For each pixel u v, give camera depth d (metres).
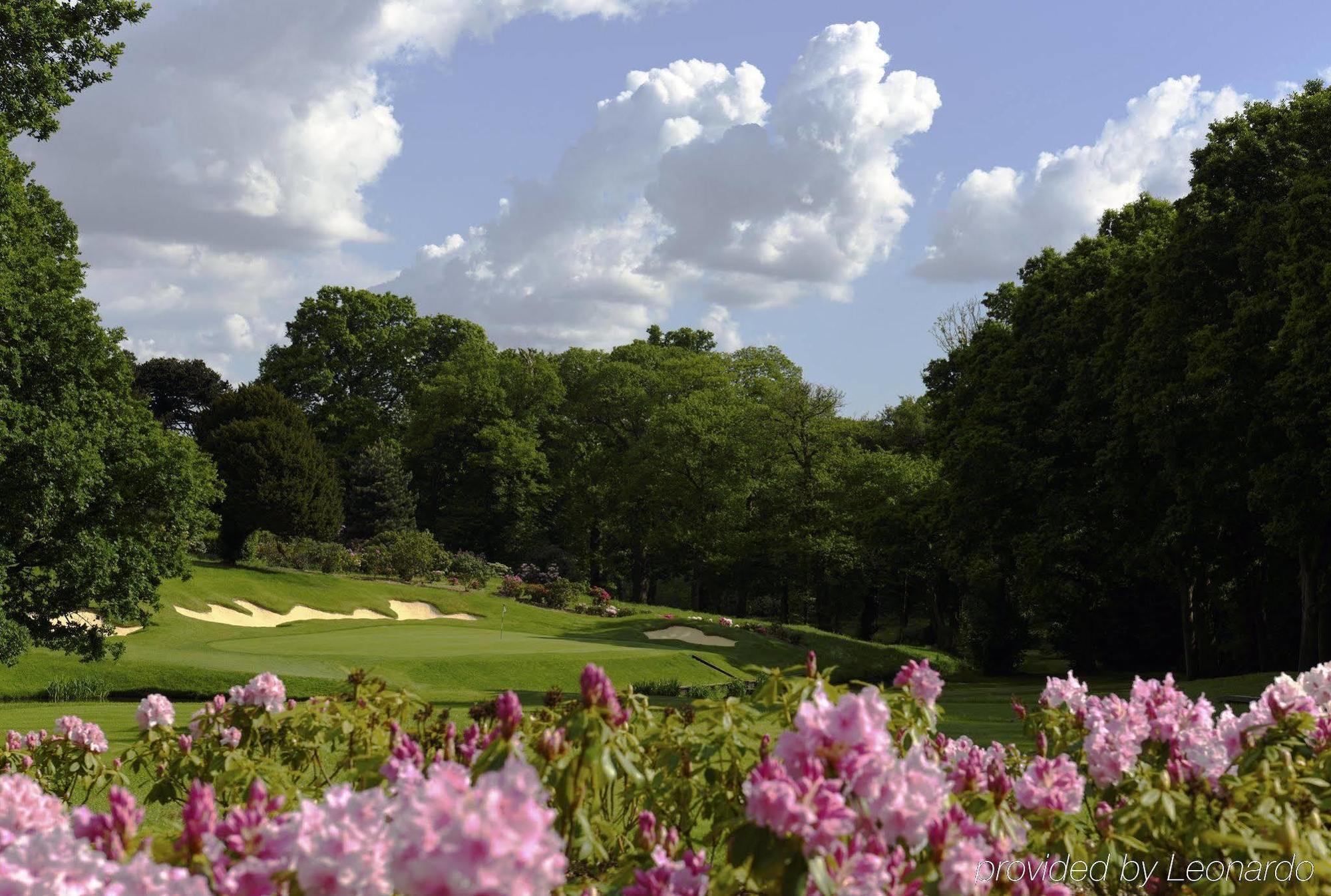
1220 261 25.28
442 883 2.13
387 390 67.88
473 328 70.19
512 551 60.38
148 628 30.95
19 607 21.81
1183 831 4.18
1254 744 4.83
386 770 4.05
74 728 6.43
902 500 49.69
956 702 24.20
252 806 2.96
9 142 22.47
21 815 3.25
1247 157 25.09
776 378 64.69
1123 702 5.34
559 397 63.81
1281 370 22.88
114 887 2.53
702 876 3.15
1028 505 32.25
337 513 46.78
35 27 22.05
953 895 3.04
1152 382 25.78
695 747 4.89
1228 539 29.41
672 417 56.41
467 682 24.91
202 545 41.19
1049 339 31.75
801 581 56.25
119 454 23.08
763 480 56.06
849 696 3.17
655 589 68.12
